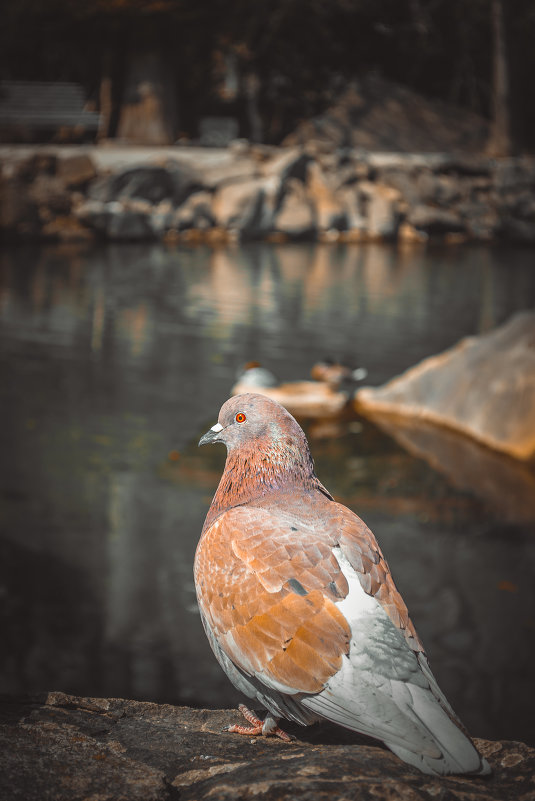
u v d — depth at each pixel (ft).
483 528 31.01
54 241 102.53
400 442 41.50
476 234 123.24
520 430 40.60
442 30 161.99
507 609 24.56
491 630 23.30
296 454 8.70
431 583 26.12
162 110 130.41
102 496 33.24
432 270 92.68
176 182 111.55
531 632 23.25
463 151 146.92
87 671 20.65
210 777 7.57
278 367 53.47
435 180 123.24
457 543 29.48
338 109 146.51
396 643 7.20
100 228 105.60
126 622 23.27
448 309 72.28
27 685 19.83
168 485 34.76
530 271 93.81
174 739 8.55
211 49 140.26
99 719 9.04
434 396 45.73
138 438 40.24
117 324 63.00
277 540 7.81
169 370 51.98
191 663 21.42
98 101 143.23
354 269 91.86
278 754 8.05
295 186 116.67
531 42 156.97
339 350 58.03
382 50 158.20
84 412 43.83
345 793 6.79
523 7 151.43
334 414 45.70
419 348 59.16
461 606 24.61
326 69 148.05
